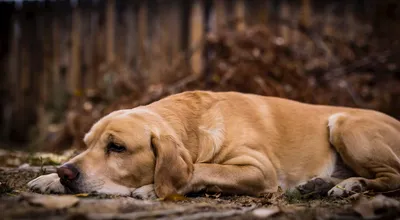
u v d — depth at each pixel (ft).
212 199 6.86
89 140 7.00
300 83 10.52
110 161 6.84
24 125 14.57
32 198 6.17
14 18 14.57
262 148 7.36
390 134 7.58
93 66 13.74
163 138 6.89
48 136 12.78
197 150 7.25
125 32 13.50
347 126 7.57
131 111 7.13
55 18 14.15
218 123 7.32
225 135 7.28
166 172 6.81
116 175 6.82
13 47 14.61
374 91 11.49
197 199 6.82
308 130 7.64
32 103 14.51
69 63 13.99
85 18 13.83
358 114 7.79
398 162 7.47
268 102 7.73
